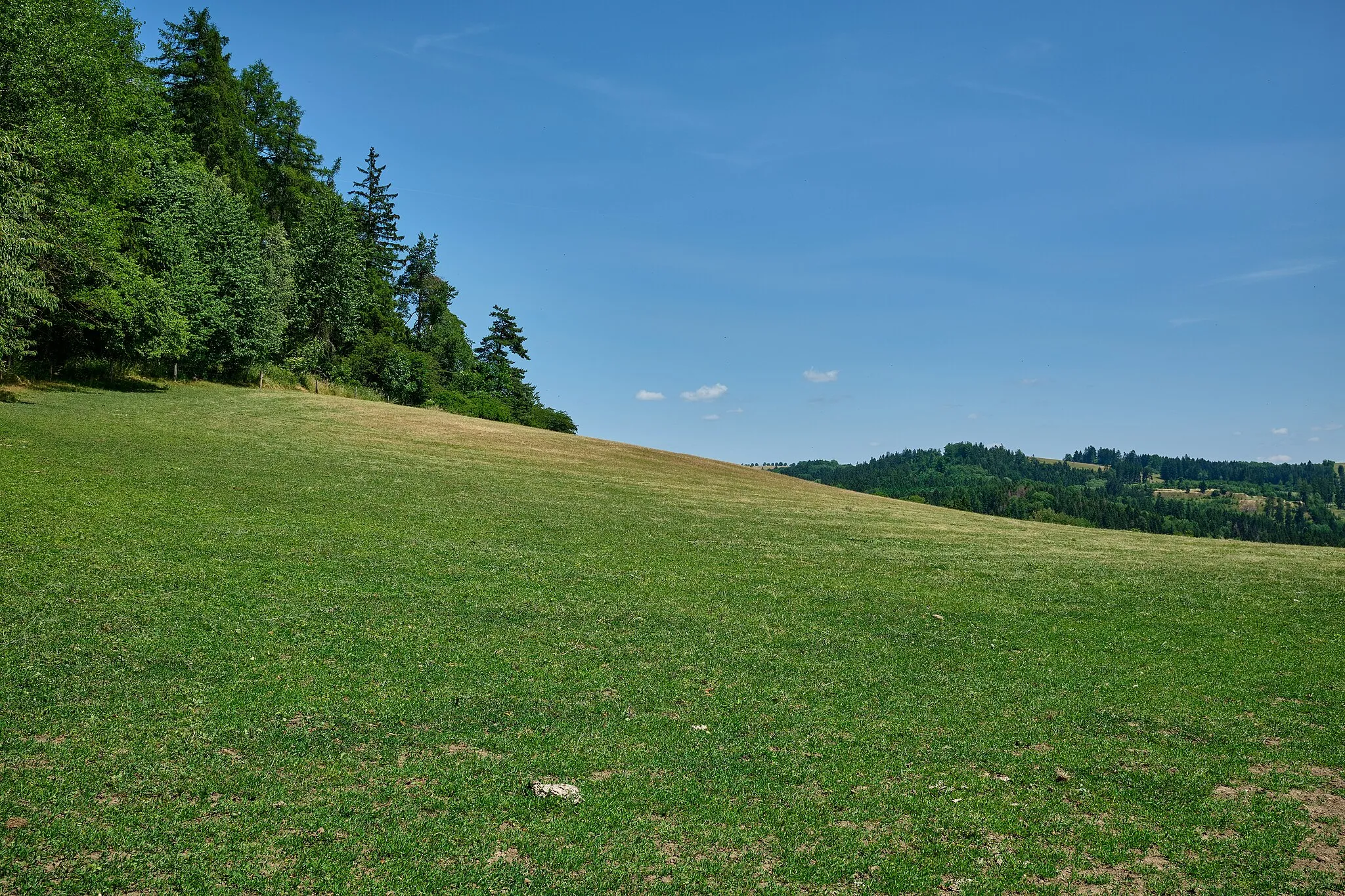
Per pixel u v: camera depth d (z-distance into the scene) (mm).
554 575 21953
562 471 46531
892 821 9344
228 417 46688
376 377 87938
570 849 8266
